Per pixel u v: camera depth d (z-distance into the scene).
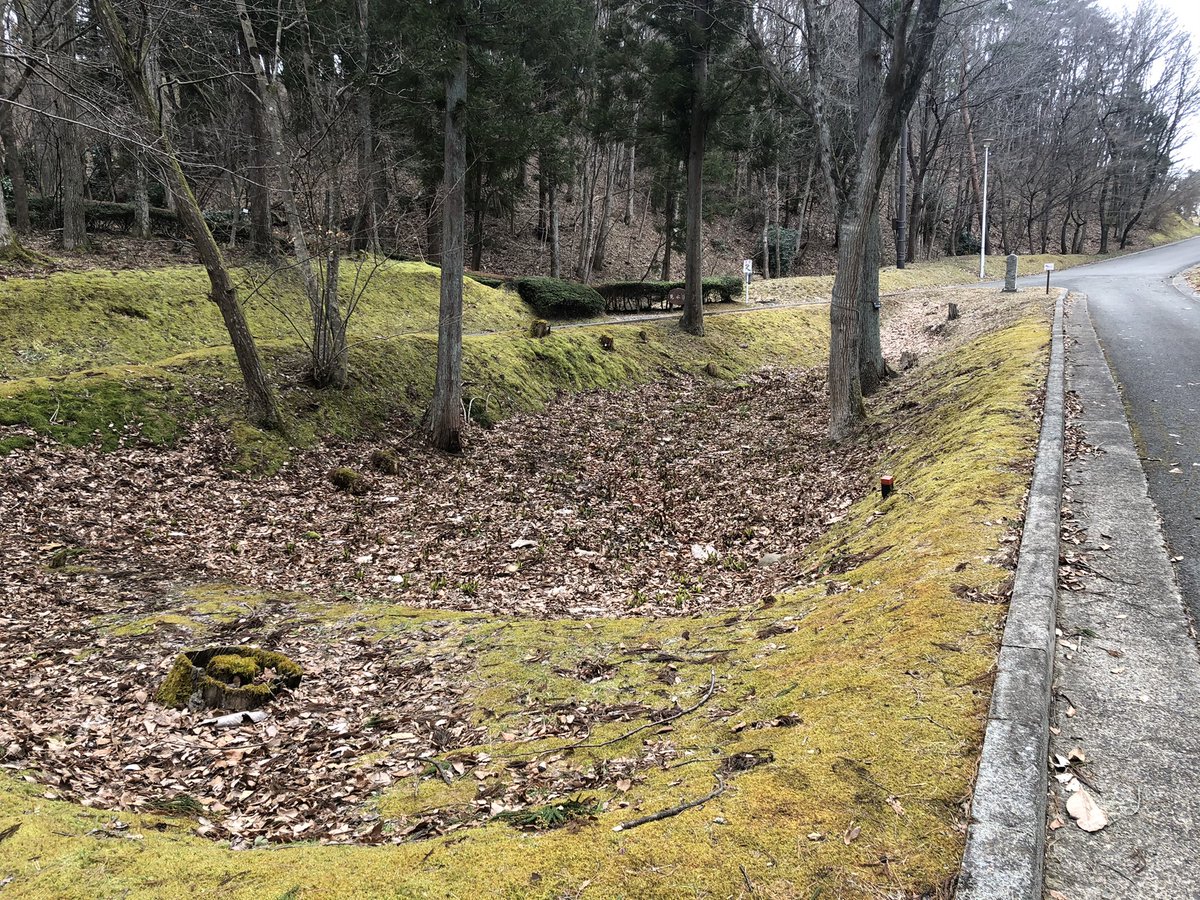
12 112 19.00
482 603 6.63
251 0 12.66
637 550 8.31
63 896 2.20
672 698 3.79
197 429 10.20
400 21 11.87
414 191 26.61
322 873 2.29
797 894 1.97
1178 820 2.38
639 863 2.16
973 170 42.62
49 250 17.98
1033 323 14.59
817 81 11.57
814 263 43.72
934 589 4.00
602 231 33.12
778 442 12.84
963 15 20.47
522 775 3.14
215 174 19.25
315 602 6.38
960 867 2.02
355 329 16.38
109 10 9.34
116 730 4.02
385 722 4.08
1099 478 5.85
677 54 19.75
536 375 16.14
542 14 12.83
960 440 7.50
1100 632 3.64
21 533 7.07
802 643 4.08
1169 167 48.59
